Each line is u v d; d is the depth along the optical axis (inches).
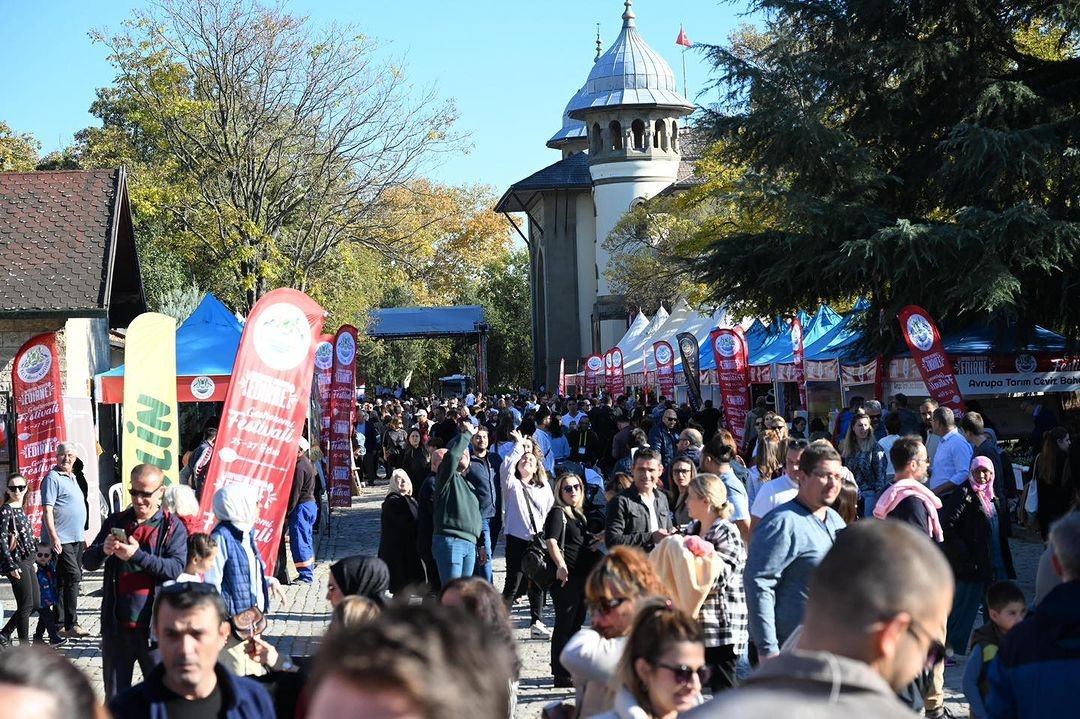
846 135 956.6
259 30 1512.1
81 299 741.9
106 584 346.0
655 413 1124.5
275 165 1558.8
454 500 483.5
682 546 278.5
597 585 217.3
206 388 758.5
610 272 2369.6
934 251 859.4
